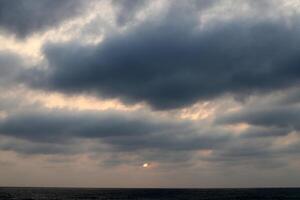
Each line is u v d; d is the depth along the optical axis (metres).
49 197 194.75
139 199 182.75
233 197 195.00
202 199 180.62
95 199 180.75
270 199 174.50
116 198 189.25
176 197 197.38
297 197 193.12
